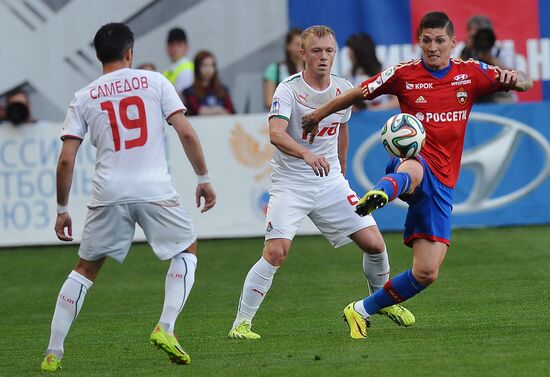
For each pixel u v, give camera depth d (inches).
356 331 1021.8
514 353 893.8
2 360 1012.5
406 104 998.4
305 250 1791.3
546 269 1477.6
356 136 1891.0
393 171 1023.6
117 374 890.7
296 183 1092.5
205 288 1473.9
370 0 2047.2
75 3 2053.4
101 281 1590.8
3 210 1894.7
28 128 1884.8
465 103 990.4
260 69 2075.5
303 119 1010.1
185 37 2026.3
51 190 1888.5
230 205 1892.2
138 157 908.6
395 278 1000.9
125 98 910.4
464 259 1598.2
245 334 1064.2
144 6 2063.2
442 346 948.6
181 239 914.7
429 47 977.5
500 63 1988.2
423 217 977.5
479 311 1163.3
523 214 1902.1
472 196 1902.1
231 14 2068.2
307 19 2059.5
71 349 1053.8
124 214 908.6
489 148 1891.0
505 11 2057.1
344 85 1082.7
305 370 861.8
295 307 1273.4
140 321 1232.8
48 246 1973.4
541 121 1889.8
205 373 870.4
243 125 1884.8
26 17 2050.9
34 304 1422.2
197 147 912.9
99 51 925.8
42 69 2059.5
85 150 1875.0
